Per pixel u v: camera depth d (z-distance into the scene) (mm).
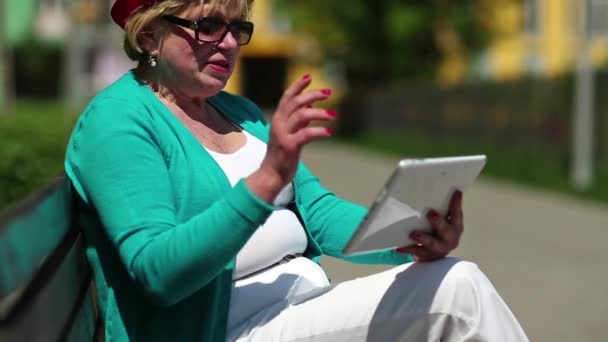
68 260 2926
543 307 8422
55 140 9352
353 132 37969
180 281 2904
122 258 2994
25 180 8875
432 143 29703
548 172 19391
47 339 2443
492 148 24188
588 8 17531
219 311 3229
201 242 2852
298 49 39781
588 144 17766
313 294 3297
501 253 11055
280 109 2840
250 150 3592
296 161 2854
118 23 3531
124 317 3203
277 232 3504
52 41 51438
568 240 12086
